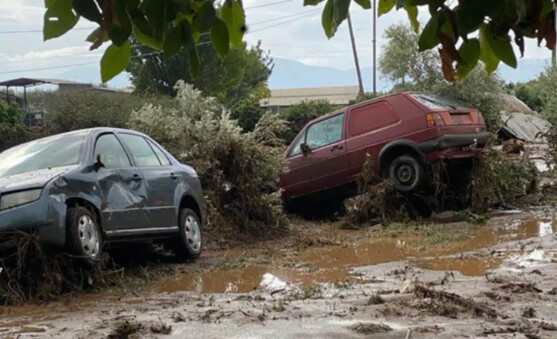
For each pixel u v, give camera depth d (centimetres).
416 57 1894
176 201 978
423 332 558
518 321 586
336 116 1426
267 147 1327
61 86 3522
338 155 1399
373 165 1345
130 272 920
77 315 678
